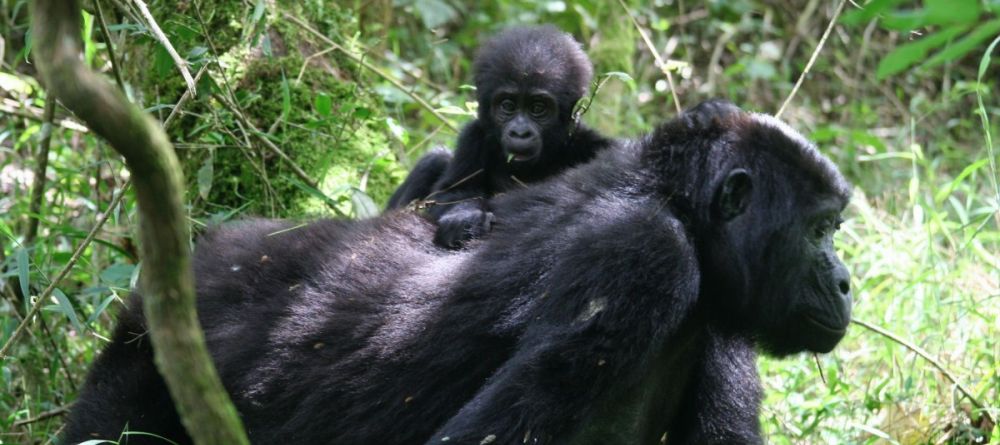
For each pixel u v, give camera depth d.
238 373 8.95
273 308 9.05
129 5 10.88
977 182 19.19
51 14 3.96
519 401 7.75
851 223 16.34
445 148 13.73
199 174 11.30
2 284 12.51
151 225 4.27
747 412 9.43
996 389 11.42
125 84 11.83
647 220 8.23
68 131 15.05
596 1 21.73
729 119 8.77
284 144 12.67
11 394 11.84
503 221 9.02
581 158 13.12
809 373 11.87
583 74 13.34
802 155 8.52
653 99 22.52
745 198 8.52
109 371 9.30
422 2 20.09
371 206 11.49
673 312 8.08
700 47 24.95
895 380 12.17
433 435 8.29
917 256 14.10
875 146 18.92
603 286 7.95
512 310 8.38
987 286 13.20
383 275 9.02
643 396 8.93
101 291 11.17
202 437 4.59
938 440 11.32
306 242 9.38
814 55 12.72
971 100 23.45
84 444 8.28
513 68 12.89
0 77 13.10
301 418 8.77
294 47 13.33
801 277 8.49
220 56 12.79
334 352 8.77
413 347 8.63
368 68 13.71
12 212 13.44
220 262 9.45
